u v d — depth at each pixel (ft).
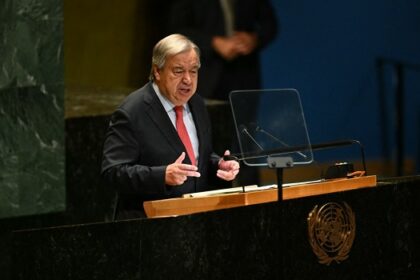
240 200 32.35
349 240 33.76
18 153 45.62
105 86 58.18
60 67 46.01
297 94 34.04
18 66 45.14
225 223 31.86
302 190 33.30
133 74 59.57
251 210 32.22
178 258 31.37
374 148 60.59
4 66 44.83
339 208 33.53
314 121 59.57
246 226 32.17
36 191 46.24
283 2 58.70
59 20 45.75
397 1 60.29
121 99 53.26
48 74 45.78
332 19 59.52
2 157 45.32
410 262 35.32
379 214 34.42
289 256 32.71
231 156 33.91
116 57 59.62
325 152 59.52
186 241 31.40
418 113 61.16
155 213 32.09
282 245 32.22
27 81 45.39
